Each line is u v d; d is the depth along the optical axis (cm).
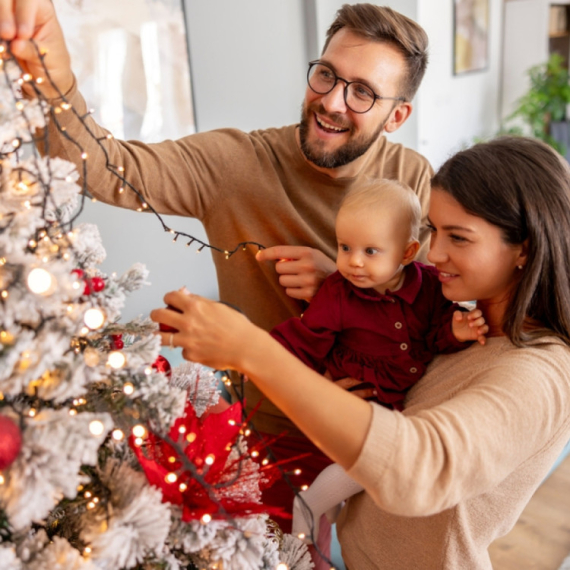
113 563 63
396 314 113
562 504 215
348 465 69
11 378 58
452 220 86
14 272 61
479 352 94
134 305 224
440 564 92
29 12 68
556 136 533
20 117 63
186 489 73
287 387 70
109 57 204
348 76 122
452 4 448
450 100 478
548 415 78
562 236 85
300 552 93
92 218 205
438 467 69
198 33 229
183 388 90
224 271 140
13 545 61
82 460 60
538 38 522
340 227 112
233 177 131
